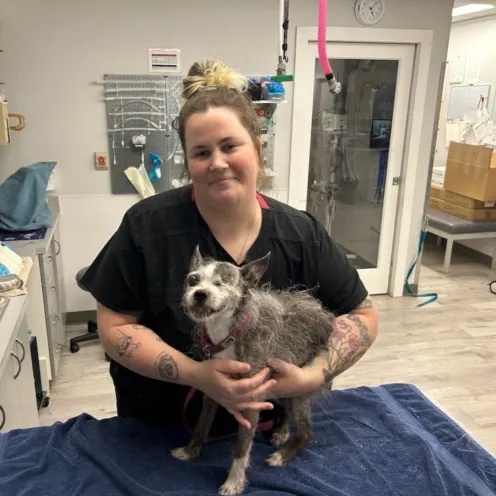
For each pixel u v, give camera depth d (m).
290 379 1.10
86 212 3.63
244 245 1.21
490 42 5.57
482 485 1.20
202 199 1.14
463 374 3.18
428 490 1.17
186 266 1.19
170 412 1.39
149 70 3.45
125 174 3.59
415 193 4.20
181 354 1.10
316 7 3.60
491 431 2.63
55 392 2.89
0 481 1.16
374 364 3.26
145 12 3.34
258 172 1.18
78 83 3.38
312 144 4.00
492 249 5.17
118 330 1.16
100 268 1.20
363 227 4.32
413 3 3.74
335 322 1.25
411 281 4.46
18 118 3.35
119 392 1.40
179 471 1.21
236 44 3.53
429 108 4.02
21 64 3.27
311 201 4.16
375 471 1.23
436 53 3.90
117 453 1.26
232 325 1.04
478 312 4.10
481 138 4.98
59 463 1.23
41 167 3.03
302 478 1.19
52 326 2.87
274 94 3.26
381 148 4.12
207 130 1.04
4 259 2.16
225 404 1.05
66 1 3.21
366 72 3.89
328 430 1.39
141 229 1.19
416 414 1.50
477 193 4.82
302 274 1.27
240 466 1.16
